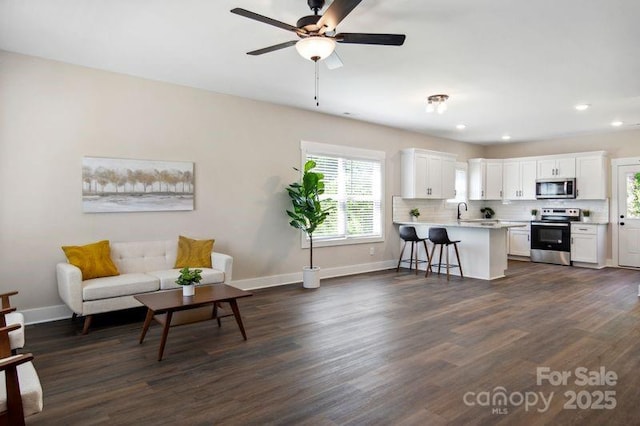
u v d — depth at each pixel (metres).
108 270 4.09
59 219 4.12
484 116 6.45
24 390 1.69
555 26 3.21
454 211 8.89
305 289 5.54
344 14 2.41
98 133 4.33
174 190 4.83
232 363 2.98
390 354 3.15
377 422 2.17
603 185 7.56
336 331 3.72
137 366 2.93
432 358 3.06
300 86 4.93
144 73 4.48
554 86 4.82
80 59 4.03
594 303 4.74
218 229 5.25
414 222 7.44
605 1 2.81
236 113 5.39
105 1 2.86
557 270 7.18
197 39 3.52
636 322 3.97
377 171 7.24
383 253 7.31
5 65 3.81
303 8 2.95
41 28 3.31
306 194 5.55
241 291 3.67
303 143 6.10
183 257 4.66
